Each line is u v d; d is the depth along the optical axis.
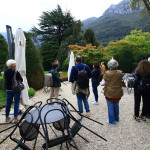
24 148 1.84
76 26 22.28
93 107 4.12
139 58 12.73
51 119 1.83
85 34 22.44
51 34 28.55
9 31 3.42
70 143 2.21
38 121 1.83
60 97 5.56
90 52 13.39
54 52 25.16
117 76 2.77
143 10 11.79
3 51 28.97
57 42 27.16
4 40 29.73
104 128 2.83
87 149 2.19
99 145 2.28
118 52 14.35
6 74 2.90
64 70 17.72
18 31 3.55
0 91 6.84
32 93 5.95
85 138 2.50
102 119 3.27
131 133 2.60
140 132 2.62
